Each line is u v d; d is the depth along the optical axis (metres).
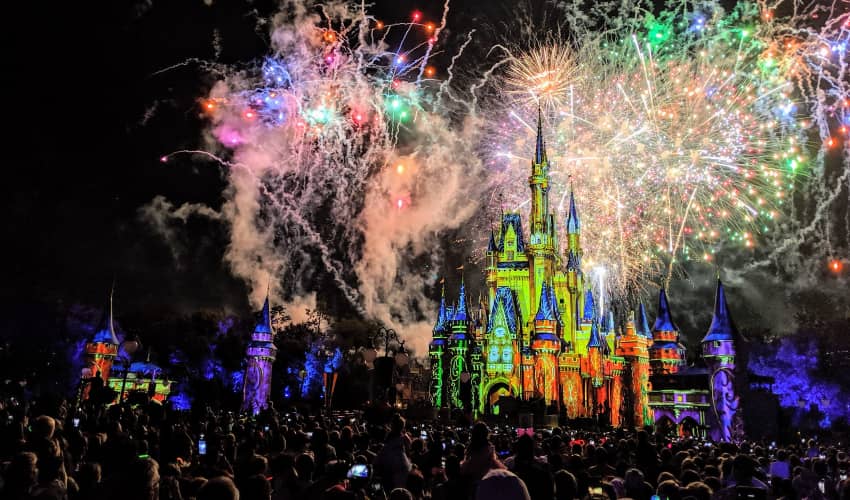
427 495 16.81
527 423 83.88
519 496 9.20
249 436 24.33
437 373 131.00
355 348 133.38
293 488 13.30
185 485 13.45
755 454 29.58
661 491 13.95
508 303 128.12
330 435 22.42
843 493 13.45
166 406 39.19
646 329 133.38
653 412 99.25
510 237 139.25
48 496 11.35
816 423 106.69
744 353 88.88
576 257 136.50
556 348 121.00
